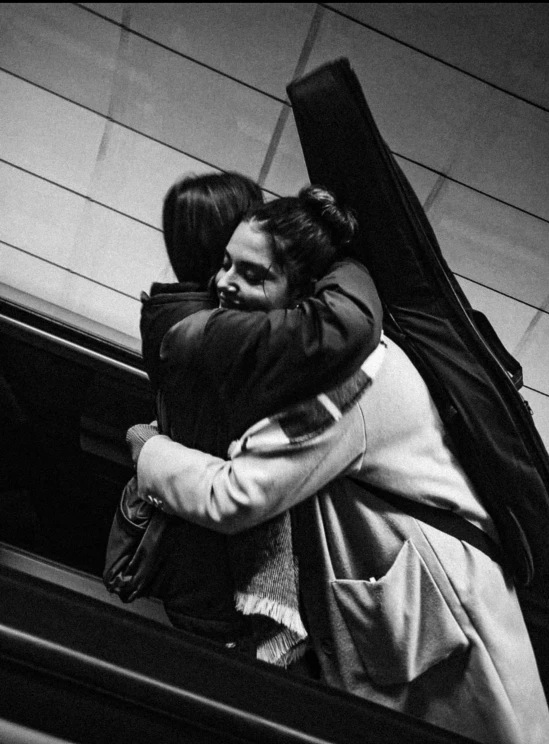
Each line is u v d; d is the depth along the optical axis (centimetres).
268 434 213
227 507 213
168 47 222
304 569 228
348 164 215
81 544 256
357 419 217
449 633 224
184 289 227
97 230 257
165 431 229
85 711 205
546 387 270
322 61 223
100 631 210
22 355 260
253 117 229
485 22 215
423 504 227
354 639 228
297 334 211
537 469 228
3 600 207
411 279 221
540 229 242
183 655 214
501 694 224
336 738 211
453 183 238
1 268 266
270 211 218
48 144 244
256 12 215
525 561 238
